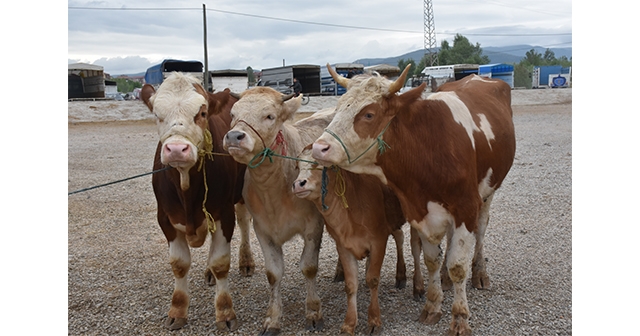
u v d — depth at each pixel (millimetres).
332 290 6965
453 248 5547
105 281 7277
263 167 5570
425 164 5480
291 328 5887
